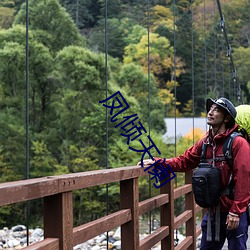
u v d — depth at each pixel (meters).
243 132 2.46
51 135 15.34
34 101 15.59
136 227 2.46
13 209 13.49
